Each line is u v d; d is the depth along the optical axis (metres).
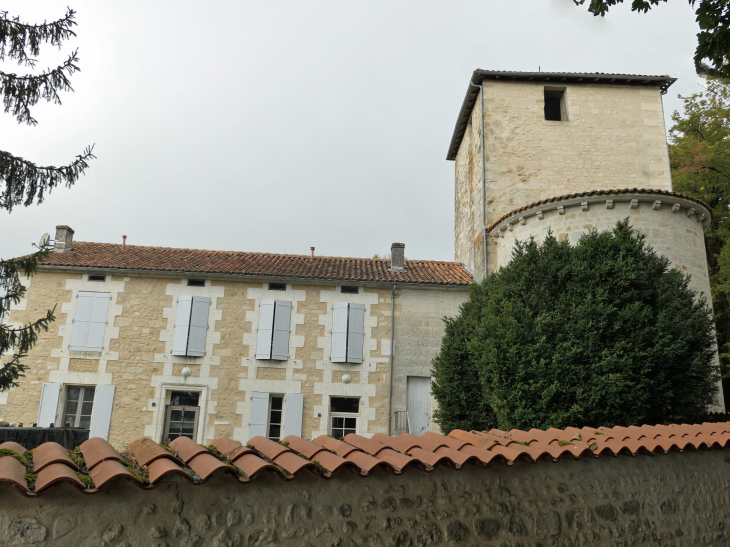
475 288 13.28
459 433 6.32
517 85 19.66
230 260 17.80
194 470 4.13
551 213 14.68
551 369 8.95
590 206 14.06
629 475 6.27
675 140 24.59
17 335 9.25
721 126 23.27
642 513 6.21
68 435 11.50
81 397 15.63
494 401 9.69
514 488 5.46
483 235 17.50
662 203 13.62
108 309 15.94
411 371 16.03
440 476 5.14
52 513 3.61
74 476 3.66
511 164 18.86
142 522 3.86
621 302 9.52
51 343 15.65
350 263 18.66
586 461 6.02
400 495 4.88
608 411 8.67
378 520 4.70
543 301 9.80
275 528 4.29
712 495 7.00
